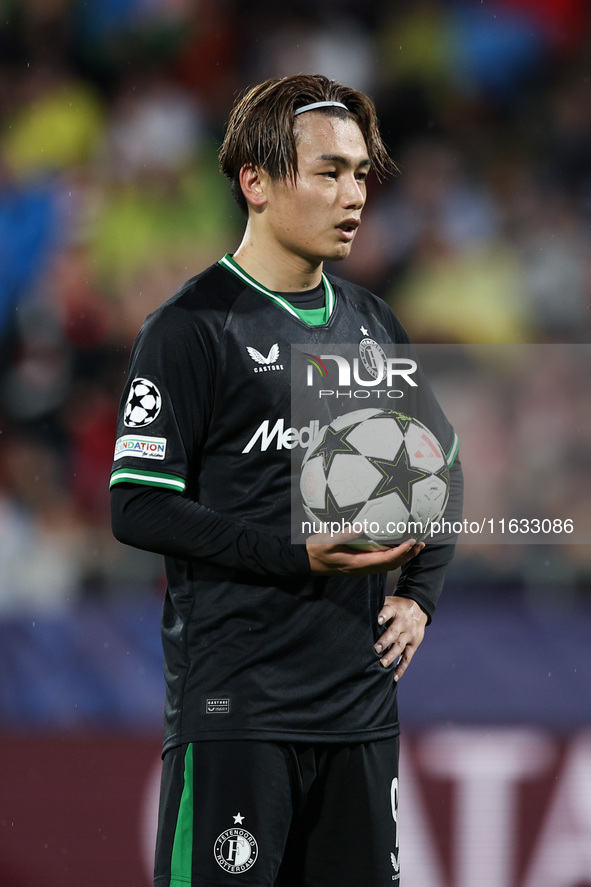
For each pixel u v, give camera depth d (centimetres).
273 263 931
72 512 2242
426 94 3108
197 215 2805
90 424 2416
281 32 3100
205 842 875
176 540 873
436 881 1592
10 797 1617
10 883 1595
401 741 1623
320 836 927
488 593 1781
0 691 1648
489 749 1622
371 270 2786
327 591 903
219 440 905
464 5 3216
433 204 2900
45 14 3028
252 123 914
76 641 1667
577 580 1823
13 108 2956
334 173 902
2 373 2505
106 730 1642
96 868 1603
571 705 1638
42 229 2719
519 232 2892
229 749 881
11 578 1991
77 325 2588
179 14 3072
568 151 3073
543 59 3197
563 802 1611
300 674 895
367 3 3194
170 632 933
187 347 891
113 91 3005
